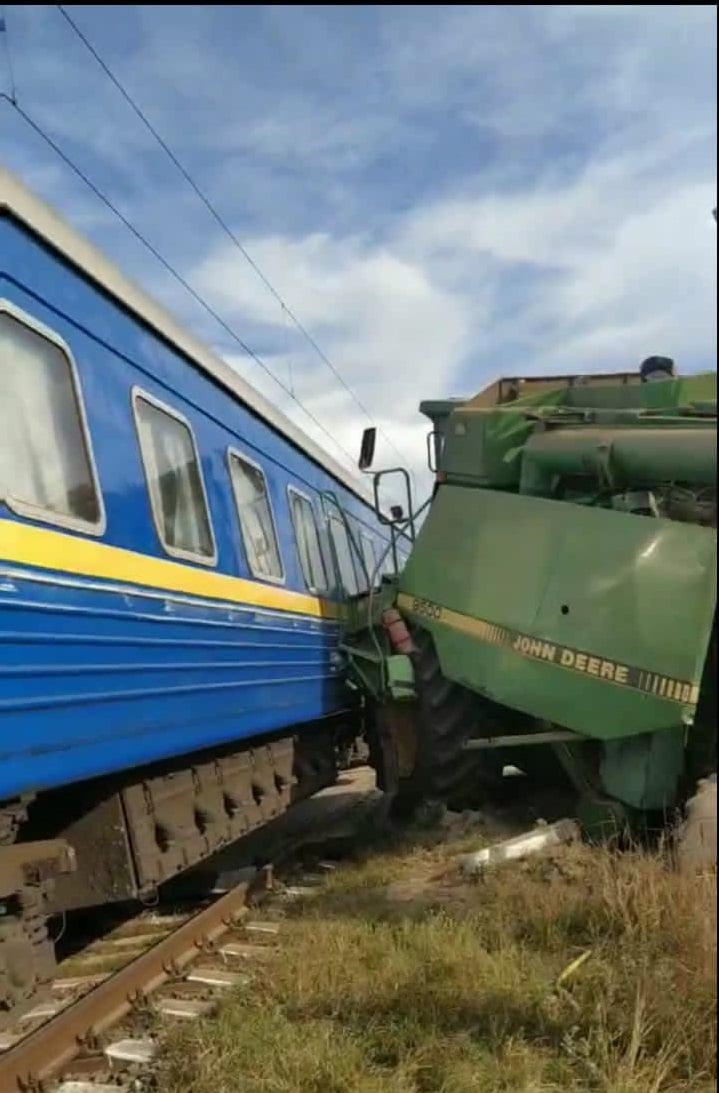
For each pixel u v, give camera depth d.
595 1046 3.88
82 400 4.81
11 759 3.85
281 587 7.74
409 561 8.18
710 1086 3.68
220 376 6.98
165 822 5.79
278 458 8.52
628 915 4.98
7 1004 4.00
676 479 6.89
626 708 6.60
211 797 6.57
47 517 4.28
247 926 6.09
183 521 5.91
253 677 6.89
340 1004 4.40
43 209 4.62
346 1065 3.81
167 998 4.91
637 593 6.62
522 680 7.13
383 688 8.47
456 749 7.99
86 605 4.53
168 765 6.00
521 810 8.12
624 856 5.88
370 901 6.08
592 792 7.03
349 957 4.95
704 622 6.43
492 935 5.08
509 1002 4.26
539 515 7.26
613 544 6.78
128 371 5.42
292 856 7.99
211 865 8.09
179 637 5.59
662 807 6.68
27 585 4.05
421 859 7.20
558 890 5.41
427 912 5.52
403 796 8.48
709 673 6.90
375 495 8.99
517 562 7.30
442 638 7.77
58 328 4.68
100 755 4.58
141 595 5.12
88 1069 4.13
